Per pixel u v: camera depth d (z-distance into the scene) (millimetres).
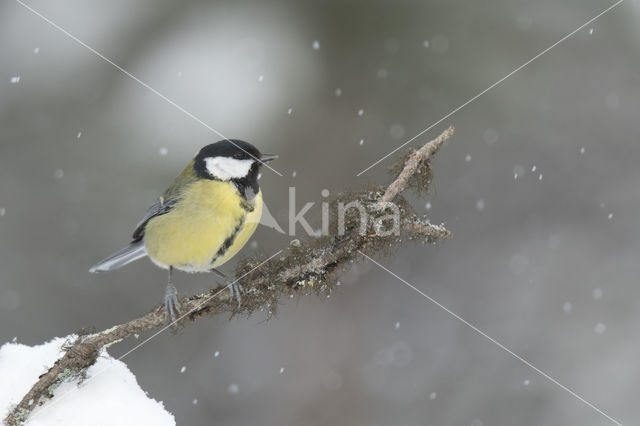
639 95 14180
